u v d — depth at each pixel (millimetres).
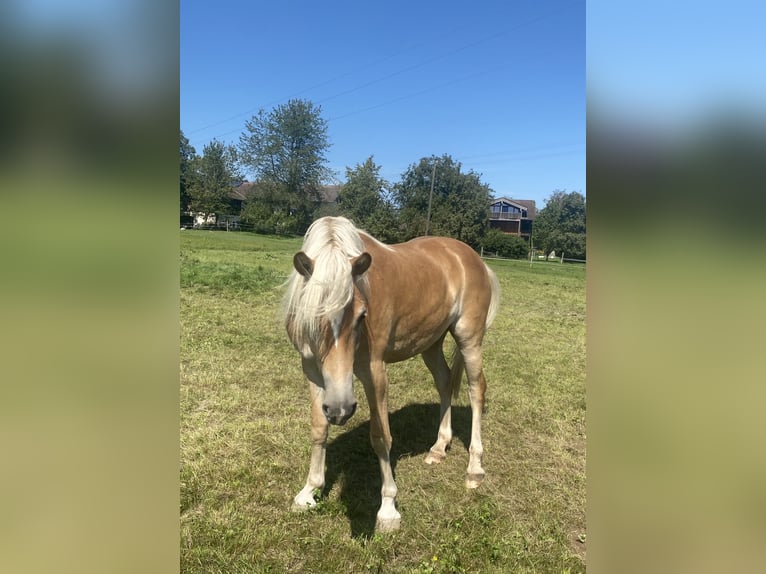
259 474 3074
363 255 2143
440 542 2631
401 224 36562
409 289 2854
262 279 10875
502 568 2451
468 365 3422
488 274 3662
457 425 4168
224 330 6469
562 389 5215
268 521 2682
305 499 2844
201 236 27266
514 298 12562
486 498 3070
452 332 3453
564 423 4297
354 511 2846
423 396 4766
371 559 2439
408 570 2418
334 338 2062
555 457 3674
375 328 2576
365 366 2588
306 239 2482
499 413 4461
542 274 22094
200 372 4836
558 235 37188
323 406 2053
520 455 3686
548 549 2615
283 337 6309
